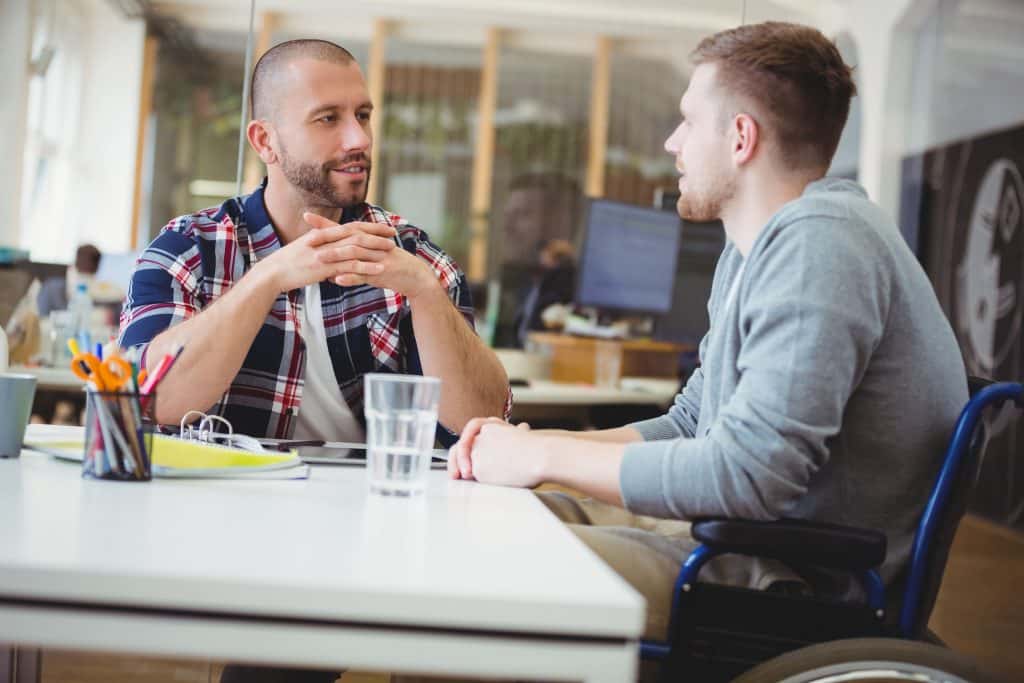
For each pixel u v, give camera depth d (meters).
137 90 9.16
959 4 6.66
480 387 1.72
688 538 1.36
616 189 10.38
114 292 4.22
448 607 0.66
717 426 1.14
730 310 1.25
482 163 10.29
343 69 1.81
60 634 0.66
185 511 0.91
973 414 1.16
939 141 6.87
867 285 1.16
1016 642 3.43
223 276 1.79
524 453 1.22
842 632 1.14
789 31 1.31
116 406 1.06
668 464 1.13
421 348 1.68
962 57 6.67
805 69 1.28
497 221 10.34
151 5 9.15
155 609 0.66
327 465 1.35
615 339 4.24
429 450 1.09
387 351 1.82
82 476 1.08
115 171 9.16
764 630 1.14
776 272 1.17
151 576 0.66
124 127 9.16
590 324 4.39
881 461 1.21
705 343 1.59
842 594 1.21
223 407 1.74
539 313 4.54
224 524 0.86
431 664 0.67
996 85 6.29
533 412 3.97
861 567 1.10
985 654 3.26
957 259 6.59
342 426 1.82
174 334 1.58
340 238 1.58
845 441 1.21
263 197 1.86
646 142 10.38
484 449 1.26
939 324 1.24
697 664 1.14
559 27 9.76
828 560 1.10
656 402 3.93
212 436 1.40
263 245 1.82
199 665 1.71
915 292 1.22
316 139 1.78
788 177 1.30
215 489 1.05
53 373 3.55
